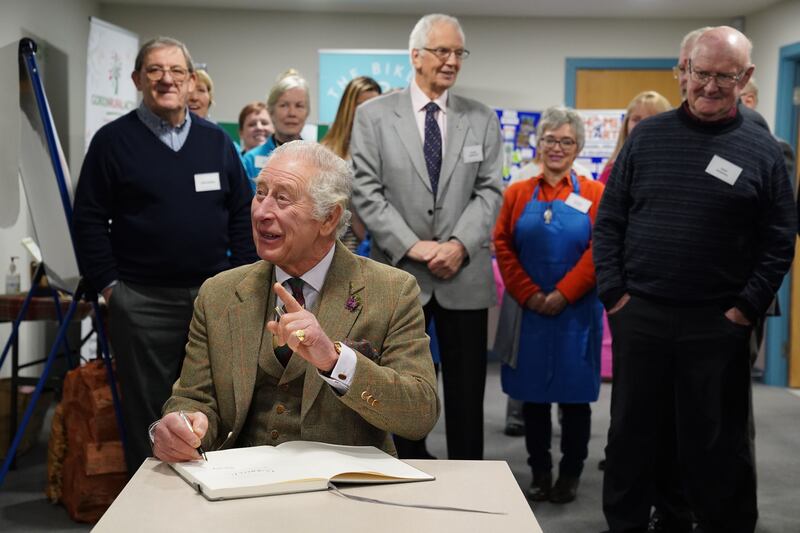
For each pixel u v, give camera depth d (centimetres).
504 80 772
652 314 286
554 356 361
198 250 325
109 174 324
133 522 132
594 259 303
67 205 327
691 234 279
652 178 286
